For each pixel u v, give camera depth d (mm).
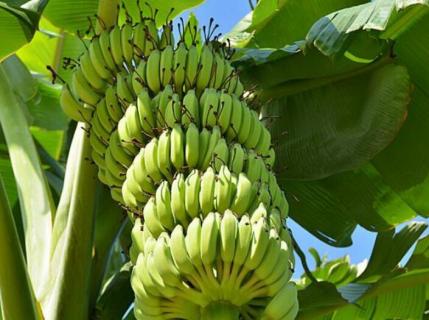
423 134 3748
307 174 3668
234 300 2574
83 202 3236
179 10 3791
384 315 3902
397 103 3574
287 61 3705
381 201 3902
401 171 3791
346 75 3705
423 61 3664
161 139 2781
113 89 3031
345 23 3381
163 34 3127
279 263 2557
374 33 3600
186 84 2973
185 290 2574
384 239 3932
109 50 3104
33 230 3371
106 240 3479
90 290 3428
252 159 2766
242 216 2615
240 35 3912
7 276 2951
